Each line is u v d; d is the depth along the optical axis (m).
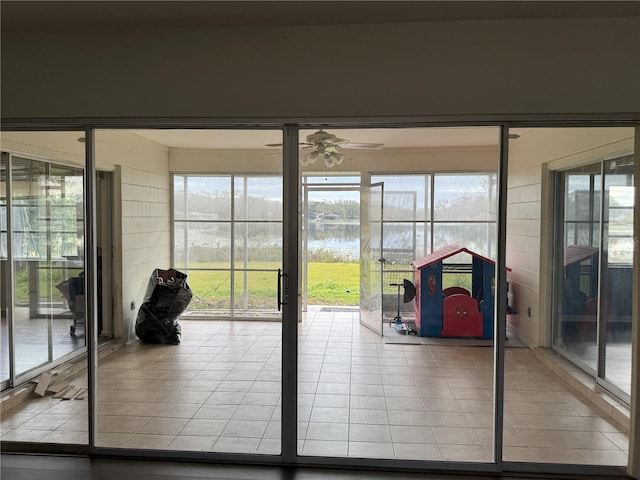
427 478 2.55
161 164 5.73
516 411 3.37
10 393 3.49
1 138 3.23
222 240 6.16
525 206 3.92
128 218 5.04
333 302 5.68
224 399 3.63
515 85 2.48
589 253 3.60
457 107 2.51
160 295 5.14
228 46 2.58
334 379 4.03
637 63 2.43
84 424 3.15
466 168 5.89
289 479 2.52
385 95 2.53
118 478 2.53
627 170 3.03
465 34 2.49
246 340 5.27
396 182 5.90
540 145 3.73
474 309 5.35
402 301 5.88
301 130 2.76
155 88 2.61
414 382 3.99
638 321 2.49
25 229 3.72
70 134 3.16
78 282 3.75
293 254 2.68
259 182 6.05
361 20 2.47
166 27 2.57
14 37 2.64
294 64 2.56
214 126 2.66
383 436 3.01
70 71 2.64
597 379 3.46
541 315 4.08
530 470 2.60
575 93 2.46
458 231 5.99
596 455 2.74
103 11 2.36
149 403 3.54
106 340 4.82
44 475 2.55
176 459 2.73
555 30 2.46
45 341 3.89
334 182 5.67
